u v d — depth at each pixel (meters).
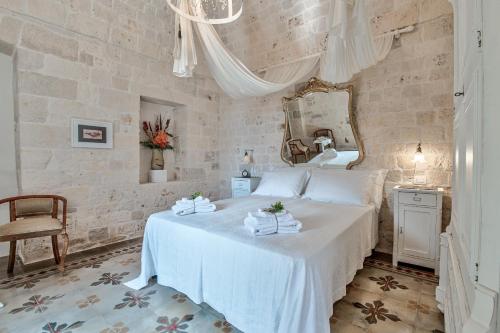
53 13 2.75
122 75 3.37
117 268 2.49
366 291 2.05
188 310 1.79
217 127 4.76
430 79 2.65
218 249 1.63
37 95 2.67
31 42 2.62
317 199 2.92
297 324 1.23
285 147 3.80
